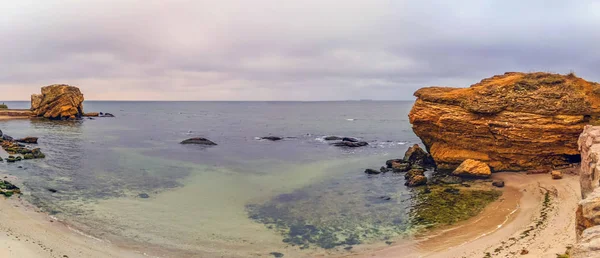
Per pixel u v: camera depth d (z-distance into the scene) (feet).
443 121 109.60
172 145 176.35
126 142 183.73
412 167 118.83
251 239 62.69
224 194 89.30
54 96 315.37
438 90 119.85
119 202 80.43
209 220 71.20
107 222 68.39
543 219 64.34
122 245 58.95
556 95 99.14
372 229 67.41
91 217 70.59
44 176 100.94
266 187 96.78
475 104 104.78
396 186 98.02
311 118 446.19
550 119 98.27
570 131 96.58
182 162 130.21
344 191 93.50
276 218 73.31
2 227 61.46
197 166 123.24
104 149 157.17
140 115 488.44
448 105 110.93
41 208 74.02
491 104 103.09
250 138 216.54
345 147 177.06
